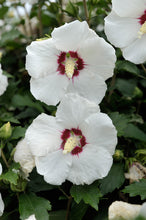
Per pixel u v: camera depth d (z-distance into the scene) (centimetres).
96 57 56
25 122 71
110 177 58
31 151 56
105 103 69
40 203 58
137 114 71
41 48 57
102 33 68
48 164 56
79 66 58
